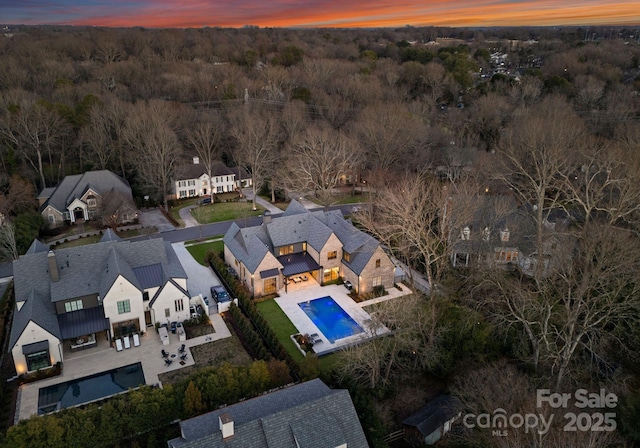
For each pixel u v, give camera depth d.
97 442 35.50
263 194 103.56
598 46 176.50
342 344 51.53
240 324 53.56
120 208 82.81
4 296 60.78
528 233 65.19
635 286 41.94
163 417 37.72
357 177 108.25
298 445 31.73
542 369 43.91
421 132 99.19
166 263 57.25
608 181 55.94
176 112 113.19
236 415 33.72
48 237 79.50
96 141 98.19
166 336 51.12
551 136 76.56
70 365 47.53
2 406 42.19
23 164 97.38
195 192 102.81
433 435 38.28
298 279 65.38
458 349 45.81
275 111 120.44
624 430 35.12
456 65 158.12
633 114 108.12
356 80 138.88
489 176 76.12
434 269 66.94
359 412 38.97
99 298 50.75
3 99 109.62
